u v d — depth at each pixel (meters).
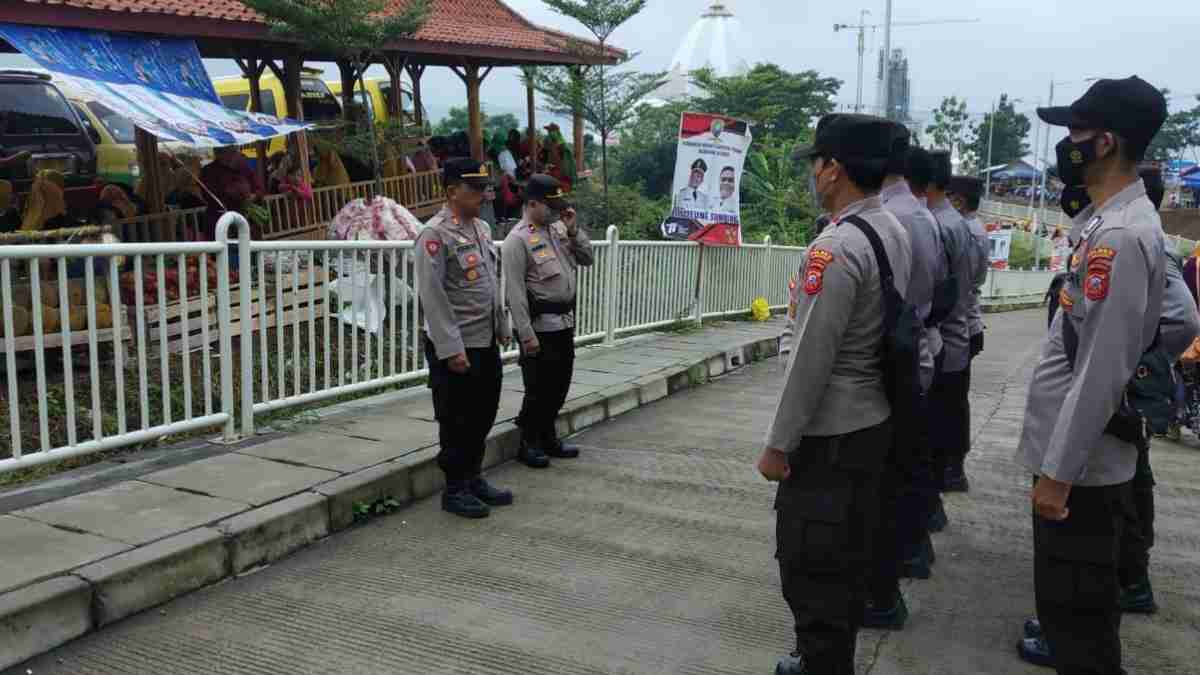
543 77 15.88
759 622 3.75
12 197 8.38
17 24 8.41
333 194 10.78
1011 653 3.54
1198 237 39.59
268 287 6.97
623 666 3.37
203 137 8.30
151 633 3.51
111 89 8.45
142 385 4.88
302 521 4.40
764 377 9.55
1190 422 7.30
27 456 4.34
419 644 3.49
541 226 5.75
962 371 4.81
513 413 6.49
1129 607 3.89
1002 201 67.06
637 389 7.76
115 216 8.23
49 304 6.09
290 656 3.38
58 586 3.40
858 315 2.82
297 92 11.92
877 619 3.71
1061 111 2.90
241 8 10.20
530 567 4.25
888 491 3.42
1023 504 5.40
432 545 4.49
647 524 4.86
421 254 4.66
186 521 4.12
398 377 6.71
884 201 4.00
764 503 5.24
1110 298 2.62
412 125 12.99
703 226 11.31
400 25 10.85
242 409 5.52
